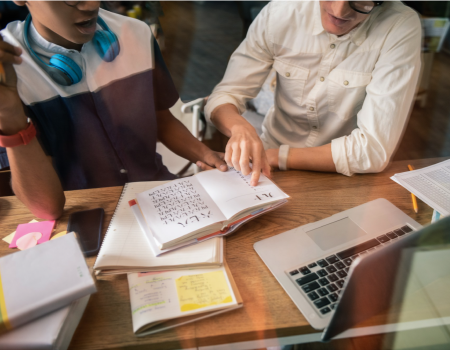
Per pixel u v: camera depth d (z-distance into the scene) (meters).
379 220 0.87
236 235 0.85
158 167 1.41
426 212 0.90
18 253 0.71
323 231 0.84
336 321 0.57
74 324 0.64
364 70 1.16
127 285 0.72
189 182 0.97
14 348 0.57
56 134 1.15
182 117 1.92
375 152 1.03
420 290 0.58
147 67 1.21
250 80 1.34
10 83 0.79
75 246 0.72
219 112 1.24
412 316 0.58
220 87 1.34
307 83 1.28
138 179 1.33
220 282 0.71
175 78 2.29
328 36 1.17
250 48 1.32
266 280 0.73
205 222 0.81
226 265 0.76
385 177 1.05
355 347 0.61
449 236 0.56
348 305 0.55
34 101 1.08
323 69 1.23
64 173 1.24
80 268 0.67
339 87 1.21
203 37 2.74
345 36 1.13
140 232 0.83
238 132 1.08
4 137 0.80
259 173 0.96
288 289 0.70
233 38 2.78
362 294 0.54
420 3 1.82
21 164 0.84
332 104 1.26
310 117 1.35
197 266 0.74
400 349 0.60
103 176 1.29
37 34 1.02
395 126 1.04
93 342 0.62
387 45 1.09
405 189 0.99
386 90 1.06
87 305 0.69
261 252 0.79
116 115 1.19
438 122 2.32
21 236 0.86
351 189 1.00
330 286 0.70
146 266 0.73
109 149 1.25
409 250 0.54
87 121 1.17
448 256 0.57
